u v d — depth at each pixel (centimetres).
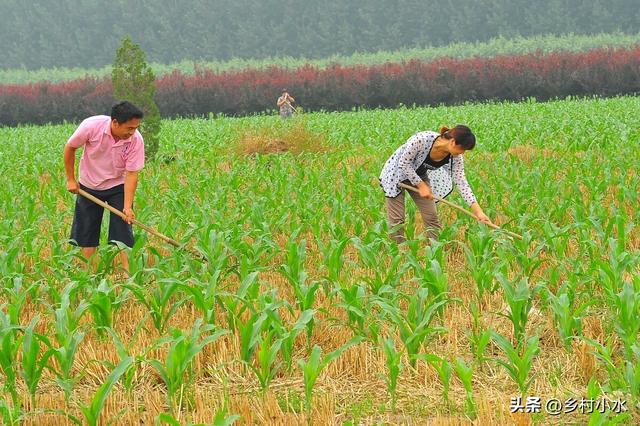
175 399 739
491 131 2856
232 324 872
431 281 922
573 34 12581
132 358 680
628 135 2531
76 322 847
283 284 1077
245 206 1499
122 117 1071
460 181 1177
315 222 1291
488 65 7162
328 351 853
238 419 688
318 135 2495
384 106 7169
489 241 1077
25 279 1083
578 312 815
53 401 735
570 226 1099
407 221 1402
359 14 14625
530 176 1630
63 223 1428
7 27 15550
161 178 2069
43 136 4103
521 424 668
